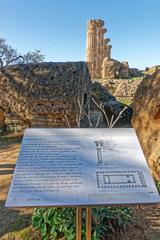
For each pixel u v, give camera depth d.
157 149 4.77
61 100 8.18
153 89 5.33
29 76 8.46
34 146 2.96
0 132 9.50
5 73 8.61
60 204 2.35
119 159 2.81
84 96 9.48
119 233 3.44
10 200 2.38
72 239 3.22
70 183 2.55
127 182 2.57
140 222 3.77
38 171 2.67
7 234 3.54
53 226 3.40
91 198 2.41
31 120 8.45
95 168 2.71
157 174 4.77
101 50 29.02
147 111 5.25
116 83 18.66
